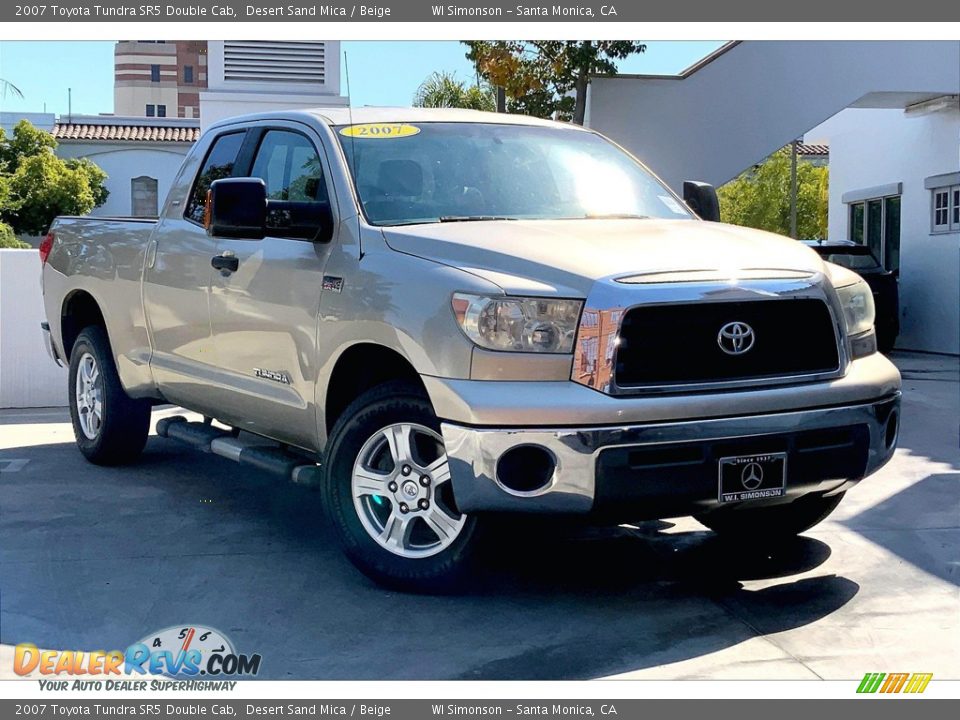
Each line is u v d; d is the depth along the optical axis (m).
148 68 124.81
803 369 4.33
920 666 3.86
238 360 5.38
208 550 5.14
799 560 5.11
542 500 4.00
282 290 5.00
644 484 4.00
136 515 5.80
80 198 36.44
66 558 4.99
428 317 4.20
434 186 5.08
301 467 4.97
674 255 4.31
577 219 5.11
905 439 8.30
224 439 5.68
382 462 4.57
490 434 3.98
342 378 4.78
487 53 14.49
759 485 4.18
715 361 4.14
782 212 44.41
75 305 7.25
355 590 4.57
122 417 6.81
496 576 4.81
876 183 18.80
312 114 5.45
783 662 3.88
